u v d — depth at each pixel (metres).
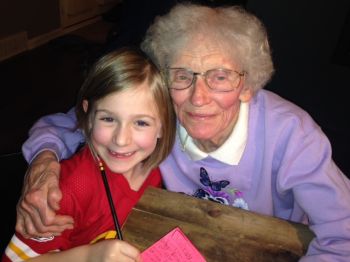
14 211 1.16
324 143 0.93
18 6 3.67
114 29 1.78
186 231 0.86
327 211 0.87
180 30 0.87
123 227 0.86
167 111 0.94
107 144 0.92
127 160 0.95
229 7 0.95
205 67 0.85
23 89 3.07
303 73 1.86
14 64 3.52
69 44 4.02
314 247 0.83
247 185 1.03
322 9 1.71
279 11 1.78
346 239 0.83
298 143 0.93
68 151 1.11
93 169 0.97
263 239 0.85
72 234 1.00
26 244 0.87
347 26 1.68
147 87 0.89
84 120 0.98
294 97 1.93
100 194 0.97
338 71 1.79
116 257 0.75
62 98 3.00
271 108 0.98
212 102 0.88
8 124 2.62
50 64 3.57
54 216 0.83
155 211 0.90
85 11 4.64
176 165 1.09
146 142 0.93
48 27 4.12
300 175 0.92
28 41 3.86
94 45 4.05
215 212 0.91
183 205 0.92
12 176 1.20
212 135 0.93
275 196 1.08
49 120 1.18
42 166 0.93
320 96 1.87
